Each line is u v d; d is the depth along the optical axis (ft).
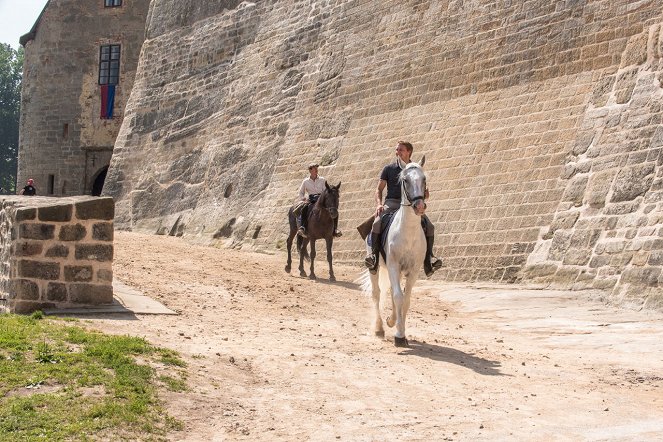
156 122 121.49
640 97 59.16
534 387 30.53
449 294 59.00
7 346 28.22
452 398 28.58
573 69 65.51
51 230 39.60
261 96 101.35
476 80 73.10
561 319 48.01
